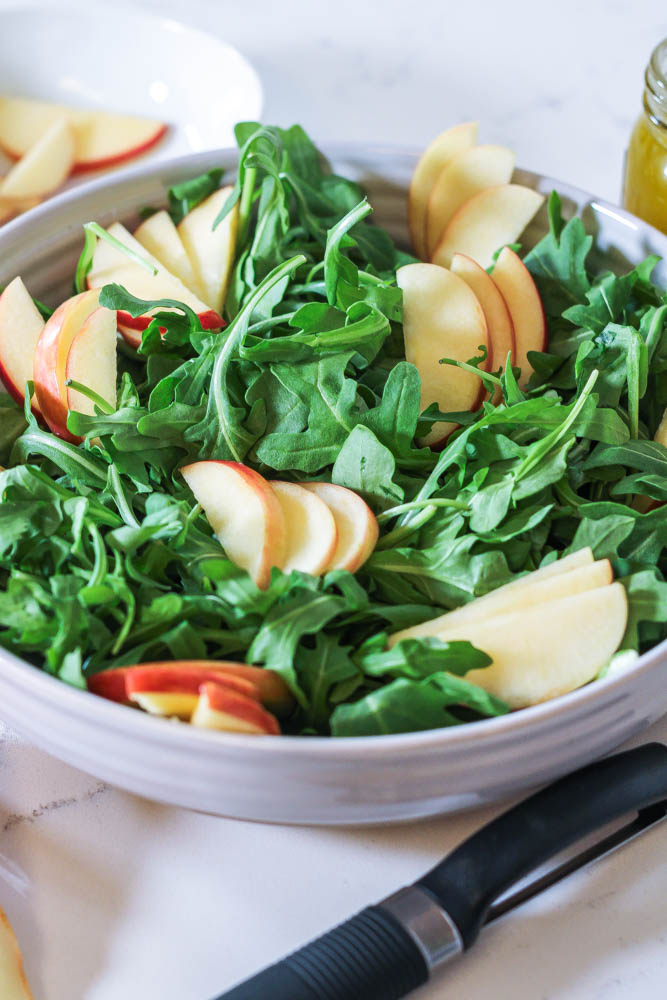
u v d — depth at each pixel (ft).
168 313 2.59
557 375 2.70
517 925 2.09
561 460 2.28
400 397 2.38
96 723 1.89
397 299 2.60
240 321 2.45
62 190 4.13
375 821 2.07
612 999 1.99
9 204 3.98
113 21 4.42
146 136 4.26
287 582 2.11
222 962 2.02
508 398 2.42
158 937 2.05
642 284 2.80
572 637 2.10
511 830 2.02
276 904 2.11
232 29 4.71
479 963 2.03
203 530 2.31
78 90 4.46
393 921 1.90
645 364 2.48
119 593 2.04
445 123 4.24
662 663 1.99
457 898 1.93
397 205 3.11
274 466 2.37
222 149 2.97
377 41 4.64
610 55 4.57
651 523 2.32
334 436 2.40
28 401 2.52
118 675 1.96
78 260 2.91
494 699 1.98
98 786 2.28
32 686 1.91
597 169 4.03
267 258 2.77
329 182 3.01
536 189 2.99
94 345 2.54
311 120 4.23
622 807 2.07
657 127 3.00
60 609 2.00
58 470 2.51
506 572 2.21
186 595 2.14
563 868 2.11
